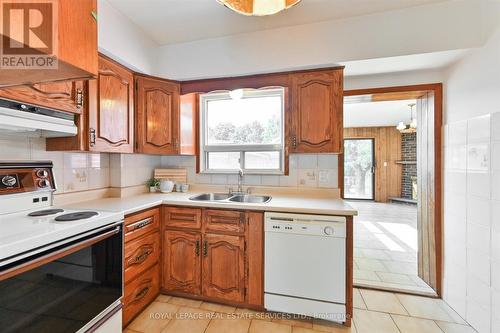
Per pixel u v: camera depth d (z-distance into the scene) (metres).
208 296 1.89
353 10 1.73
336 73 1.91
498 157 1.40
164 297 1.97
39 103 1.26
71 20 0.87
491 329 1.47
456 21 1.61
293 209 1.70
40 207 1.51
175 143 2.28
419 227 2.31
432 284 2.09
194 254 1.91
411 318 1.74
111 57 1.79
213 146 2.62
